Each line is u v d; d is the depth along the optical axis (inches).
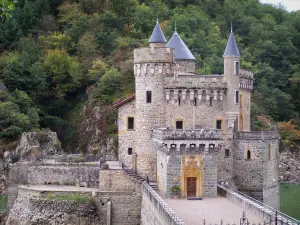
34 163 3260.3
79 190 2950.3
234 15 7657.5
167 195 2677.2
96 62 5383.9
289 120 6072.8
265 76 6338.6
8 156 4318.4
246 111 3437.5
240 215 2267.5
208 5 7726.4
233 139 3189.0
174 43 3710.6
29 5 6082.7
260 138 3161.9
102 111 4849.9
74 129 5009.8
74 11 6254.9
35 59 5452.8
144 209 2748.5
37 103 5093.5
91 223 2856.8
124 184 2957.7
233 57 3142.2
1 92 4749.0
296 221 1910.7
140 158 3083.2
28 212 2896.2
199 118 3105.3
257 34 7219.5
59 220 2834.6
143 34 6309.1
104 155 4015.8
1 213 3154.5
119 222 2903.5
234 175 3201.3
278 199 3422.7
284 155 5541.3
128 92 4906.5
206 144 2679.6
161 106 3070.9
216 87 3122.5
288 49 6943.9
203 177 2706.7
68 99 5339.6
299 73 6540.4
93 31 6038.4
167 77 3075.8
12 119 4463.6
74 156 3612.2
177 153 2682.1
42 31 5979.3
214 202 2576.3
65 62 5329.7
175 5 7426.2
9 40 5743.1
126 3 6604.3
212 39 6628.9
